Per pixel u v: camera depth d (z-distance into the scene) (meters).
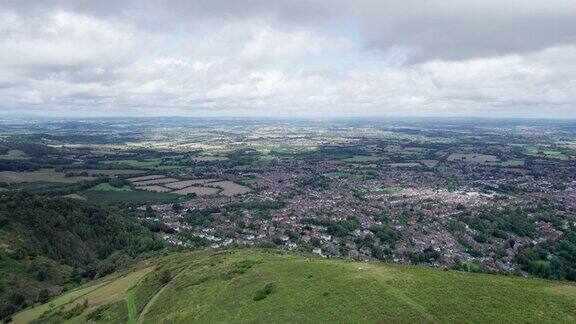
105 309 130.00
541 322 74.88
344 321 78.12
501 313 78.00
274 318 84.75
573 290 91.94
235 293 104.12
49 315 140.75
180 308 107.38
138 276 163.88
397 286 91.25
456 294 86.38
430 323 74.75
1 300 165.38
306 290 94.81
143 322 109.19
